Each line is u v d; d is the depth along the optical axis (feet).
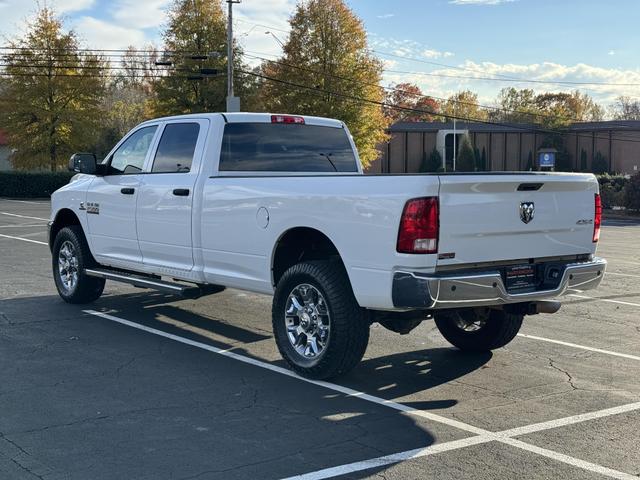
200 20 153.79
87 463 14.38
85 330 26.16
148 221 25.86
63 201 30.68
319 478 13.82
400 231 17.44
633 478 14.02
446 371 21.70
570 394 19.51
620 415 17.78
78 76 147.74
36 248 52.75
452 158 219.41
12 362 21.80
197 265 24.08
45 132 147.13
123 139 28.30
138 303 31.30
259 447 15.37
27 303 31.12
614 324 28.96
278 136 25.52
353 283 18.63
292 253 21.77
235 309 30.35
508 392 19.62
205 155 24.12
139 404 18.10
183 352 23.31
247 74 157.69
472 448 15.47
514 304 20.53
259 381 20.26
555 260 20.15
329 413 17.65
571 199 20.04
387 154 220.43
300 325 20.62
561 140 238.89
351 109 154.71
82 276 29.89
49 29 146.51
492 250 18.48
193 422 16.84
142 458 14.66
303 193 19.93
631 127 224.94
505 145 234.99
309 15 153.79
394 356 23.43
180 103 154.92
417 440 15.90
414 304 17.37
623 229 97.66
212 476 13.83
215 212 23.00
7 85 147.43
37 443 15.40
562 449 15.48
